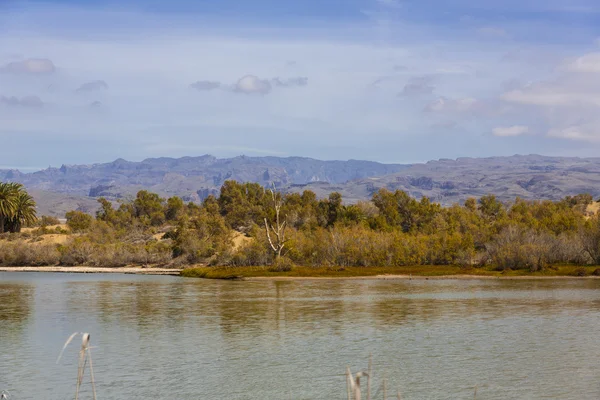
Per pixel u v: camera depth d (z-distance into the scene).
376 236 130.62
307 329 57.91
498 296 80.25
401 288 92.12
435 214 170.38
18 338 54.62
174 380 41.28
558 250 121.44
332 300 78.25
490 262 123.69
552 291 85.44
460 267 118.62
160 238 170.88
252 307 72.69
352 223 162.12
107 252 149.25
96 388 39.66
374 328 57.97
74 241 156.00
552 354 47.09
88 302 78.62
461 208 177.25
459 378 41.03
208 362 45.84
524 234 123.75
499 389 38.62
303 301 77.56
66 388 39.62
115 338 54.50
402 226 169.88
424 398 37.12
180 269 136.50
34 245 157.50
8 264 151.00
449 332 55.72
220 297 83.00
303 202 199.50
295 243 130.00
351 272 114.75
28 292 91.19
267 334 55.78
